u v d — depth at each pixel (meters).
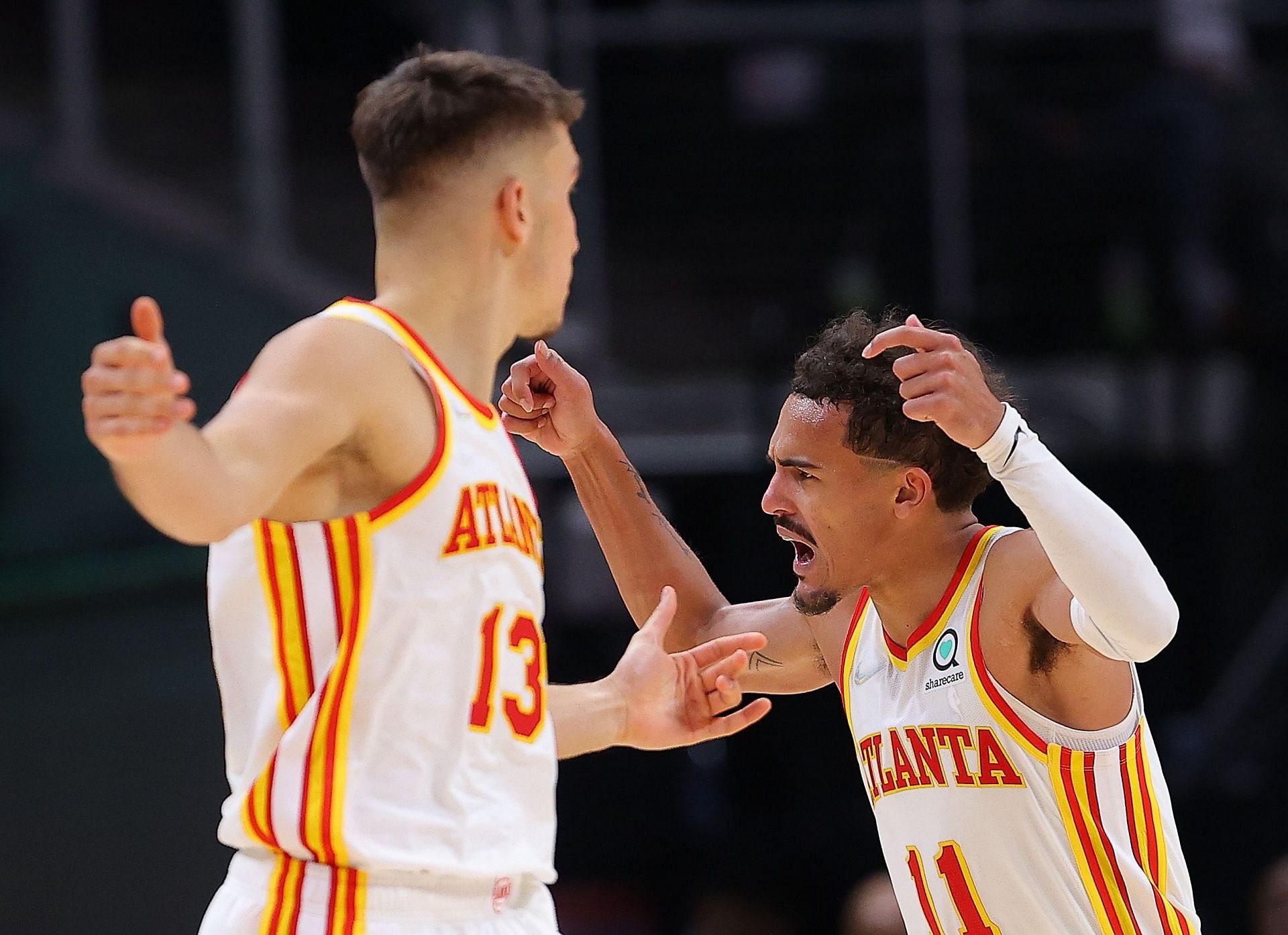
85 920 22.97
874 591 9.45
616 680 8.89
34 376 26.41
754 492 26.61
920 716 9.14
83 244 27.11
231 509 5.88
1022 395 28.33
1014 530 9.22
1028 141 28.67
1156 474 27.67
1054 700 8.85
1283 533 27.03
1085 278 28.28
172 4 28.06
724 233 29.66
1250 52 29.12
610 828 23.84
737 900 22.70
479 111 7.29
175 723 24.08
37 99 27.66
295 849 6.80
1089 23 29.05
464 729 6.96
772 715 24.45
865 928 14.14
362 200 29.05
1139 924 8.91
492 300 7.43
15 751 23.23
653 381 28.84
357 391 6.65
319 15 28.70
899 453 9.15
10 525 24.88
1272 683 23.98
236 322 27.58
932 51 29.03
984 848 8.95
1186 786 23.67
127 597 24.34
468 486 7.07
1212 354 27.69
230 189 27.97
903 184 28.53
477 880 7.07
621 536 11.11
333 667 6.79
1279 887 15.86
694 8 29.27
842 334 9.68
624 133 29.69
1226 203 28.06
